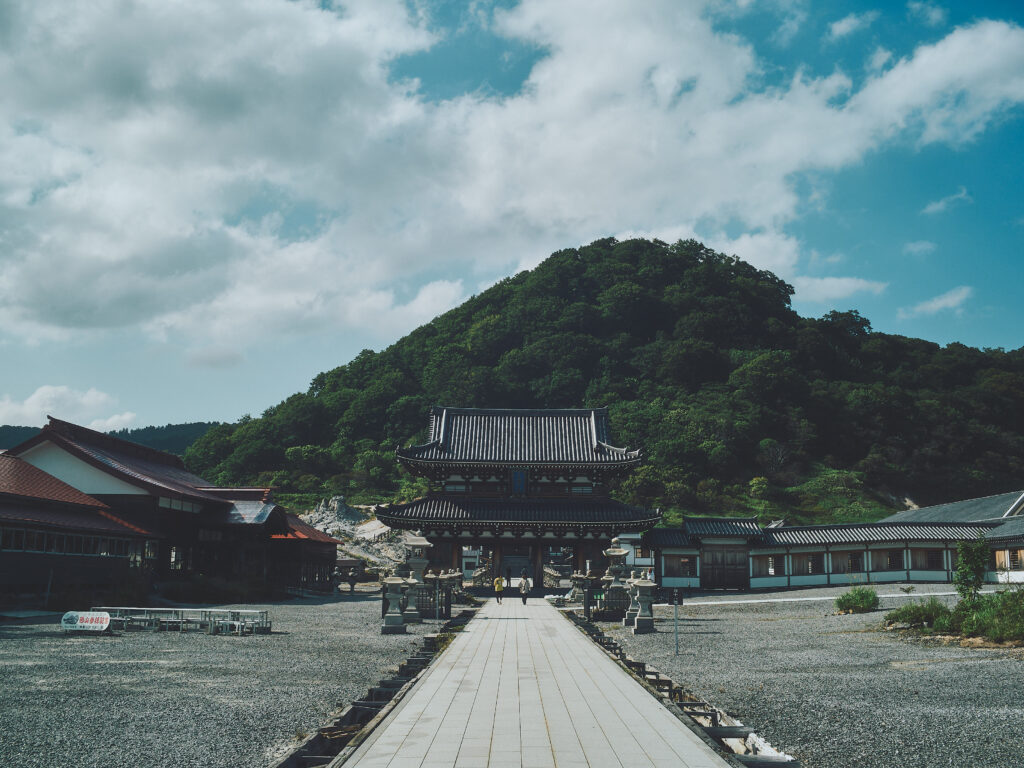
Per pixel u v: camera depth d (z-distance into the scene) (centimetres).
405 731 1068
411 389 17075
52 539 3712
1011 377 16388
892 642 2466
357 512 10131
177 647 2316
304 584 6131
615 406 15325
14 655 2056
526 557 7962
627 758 930
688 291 19638
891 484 13588
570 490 6212
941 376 17312
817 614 3703
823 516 11869
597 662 1808
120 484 4747
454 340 19650
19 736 1143
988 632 2322
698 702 1441
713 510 11712
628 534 5866
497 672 1641
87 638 2530
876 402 15075
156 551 4738
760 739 1136
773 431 14612
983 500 6400
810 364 17562
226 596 4488
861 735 1222
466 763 905
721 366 16975
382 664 2006
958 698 1511
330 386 17900
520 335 18838
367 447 14562
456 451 6269
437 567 5894
